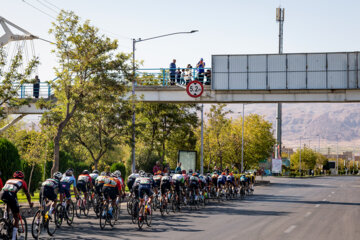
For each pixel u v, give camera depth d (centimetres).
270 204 2656
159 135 3962
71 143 2983
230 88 3491
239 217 1909
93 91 2552
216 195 2956
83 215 1919
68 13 2567
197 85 3381
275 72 3462
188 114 4153
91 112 2762
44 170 3253
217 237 1330
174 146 4469
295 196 3462
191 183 2291
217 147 5769
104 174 1869
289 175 10262
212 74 3509
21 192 3228
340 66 3394
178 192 2145
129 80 2691
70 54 2570
